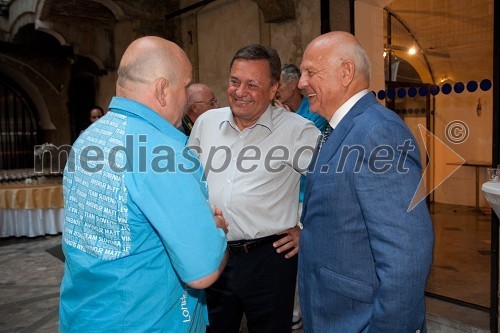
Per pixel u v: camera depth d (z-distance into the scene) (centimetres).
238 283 191
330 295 128
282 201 189
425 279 110
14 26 831
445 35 510
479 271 400
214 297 197
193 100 266
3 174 671
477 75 530
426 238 109
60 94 982
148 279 114
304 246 138
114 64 756
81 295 117
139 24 620
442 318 287
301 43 438
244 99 178
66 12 681
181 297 123
